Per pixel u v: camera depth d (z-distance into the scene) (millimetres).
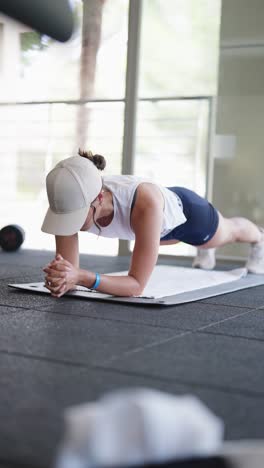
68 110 4836
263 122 3941
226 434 949
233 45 3980
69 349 1462
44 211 5457
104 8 5816
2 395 1096
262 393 1178
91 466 697
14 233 4293
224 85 4020
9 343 1500
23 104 4863
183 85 7602
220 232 2693
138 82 4320
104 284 2018
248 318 1995
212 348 1544
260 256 3182
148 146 4500
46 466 808
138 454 712
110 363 1348
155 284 2557
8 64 6484
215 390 1185
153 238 2037
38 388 1146
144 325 1788
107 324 1779
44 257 3932
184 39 7609
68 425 717
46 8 993
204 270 3189
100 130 4832
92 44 6379
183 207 2475
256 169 3965
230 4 3971
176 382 1225
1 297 2178
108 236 2111
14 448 860
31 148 5074
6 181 5309
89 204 1907
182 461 737
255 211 3971
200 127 4457
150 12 7582
